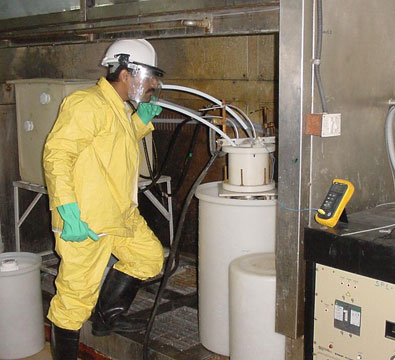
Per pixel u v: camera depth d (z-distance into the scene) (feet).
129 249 8.95
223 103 8.52
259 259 7.48
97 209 7.76
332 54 5.99
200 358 8.16
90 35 9.38
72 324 8.13
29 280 9.75
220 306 8.08
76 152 7.42
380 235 5.57
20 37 10.79
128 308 9.25
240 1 6.97
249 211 7.68
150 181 11.24
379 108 6.88
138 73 8.02
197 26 7.44
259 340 6.98
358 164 6.67
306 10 5.57
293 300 6.18
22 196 12.73
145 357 8.46
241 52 10.22
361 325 5.55
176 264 10.59
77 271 7.90
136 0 8.54
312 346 6.09
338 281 5.70
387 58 6.89
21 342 9.80
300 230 5.98
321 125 5.69
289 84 5.81
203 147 11.23
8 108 12.45
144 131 9.09
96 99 7.63
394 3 6.84
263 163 8.02
